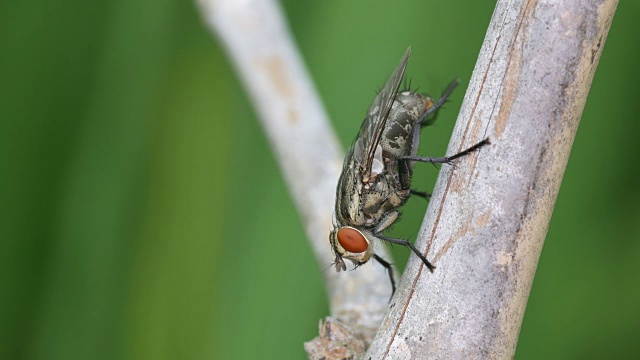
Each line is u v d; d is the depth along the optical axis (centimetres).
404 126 17
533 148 15
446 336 15
